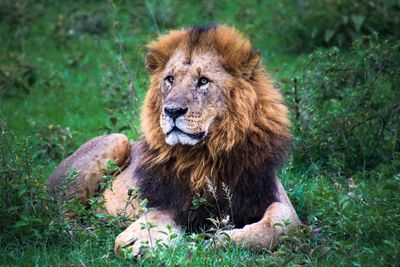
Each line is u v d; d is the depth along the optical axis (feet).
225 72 35.14
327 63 48.96
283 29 70.85
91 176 39.50
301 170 45.47
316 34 67.62
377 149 46.09
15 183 35.01
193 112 33.83
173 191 35.32
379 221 34.86
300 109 46.98
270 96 35.94
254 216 35.35
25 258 32.32
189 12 79.15
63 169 41.09
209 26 36.60
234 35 36.11
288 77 58.65
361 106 46.21
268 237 32.91
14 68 65.00
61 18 79.00
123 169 40.37
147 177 36.19
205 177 34.76
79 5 84.17
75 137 52.85
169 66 35.68
